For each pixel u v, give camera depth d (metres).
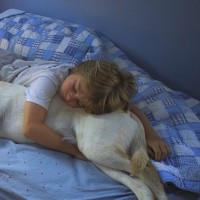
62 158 1.12
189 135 1.31
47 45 1.69
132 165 1.02
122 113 1.15
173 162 1.15
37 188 1.00
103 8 1.84
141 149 1.06
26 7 2.16
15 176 1.02
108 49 1.80
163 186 1.05
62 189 1.00
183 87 1.79
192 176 1.08
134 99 1.46
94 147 1.06
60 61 1.62
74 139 1.17
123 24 1.81
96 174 1.07
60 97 1.21
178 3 1.63
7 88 1.23
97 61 1.20
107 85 1.12
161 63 1.79
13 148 1.12
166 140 1.24
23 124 1.13
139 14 1.75
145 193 0.99
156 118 1.41
